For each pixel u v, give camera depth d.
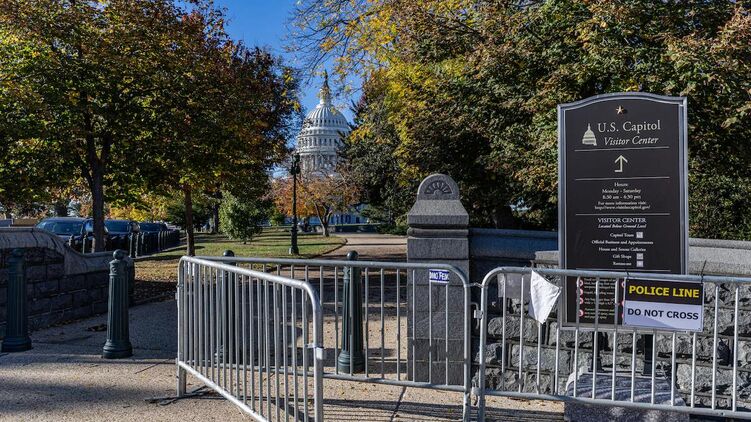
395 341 7.80
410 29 12.73
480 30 11.85
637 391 4.70
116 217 38.97
